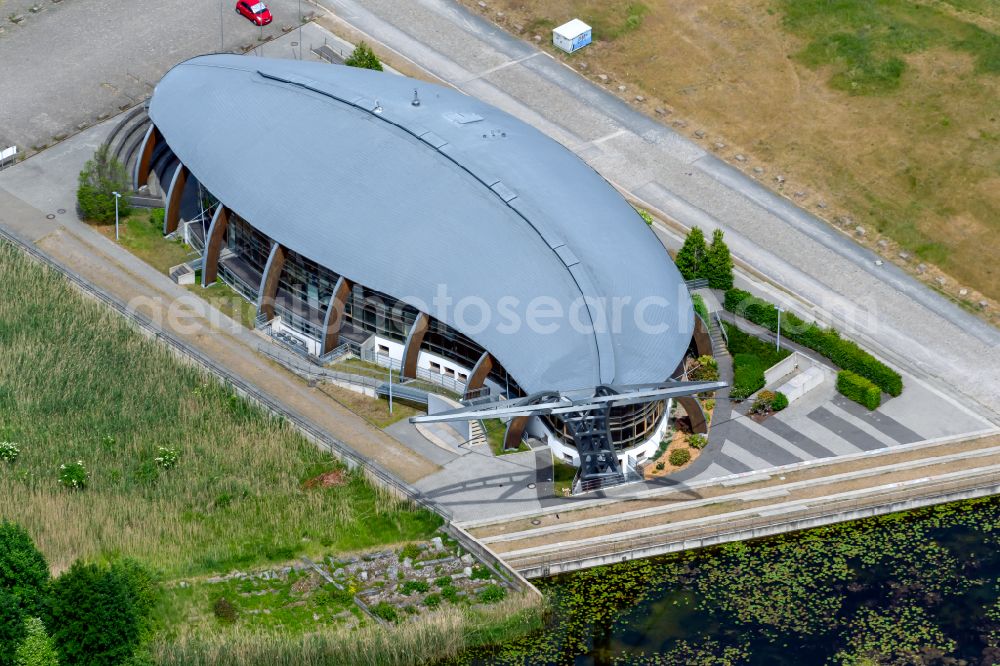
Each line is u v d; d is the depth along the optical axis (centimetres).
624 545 17800
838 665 16750
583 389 18350
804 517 18200
